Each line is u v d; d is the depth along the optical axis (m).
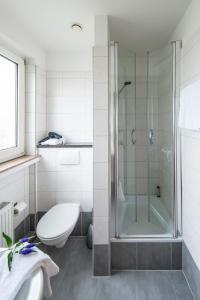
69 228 1.90
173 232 1.97
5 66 2.11
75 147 2.46
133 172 2.43
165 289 1.69
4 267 0.86
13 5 1.67
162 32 2.13
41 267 0.93
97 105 1.81
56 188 2.51
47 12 1.77
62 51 2.62
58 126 2.69
